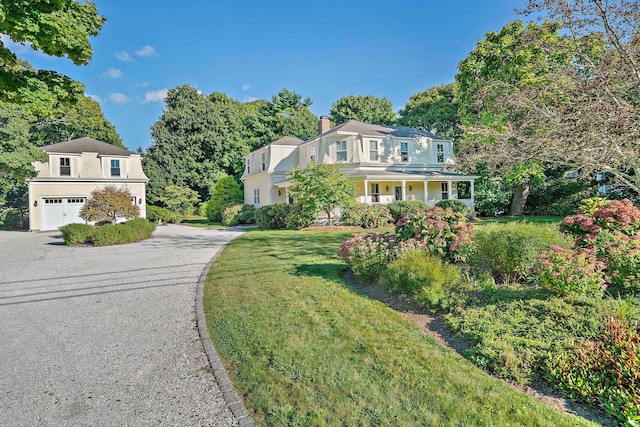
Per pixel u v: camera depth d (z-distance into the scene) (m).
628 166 6.60
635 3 5.92
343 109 37.47
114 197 16.48
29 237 17.20
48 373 3.41
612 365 2.66
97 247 12.53
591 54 6.89
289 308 4.88
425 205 18.23
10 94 7.39
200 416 2.64
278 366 3.28
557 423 2.30
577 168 7.16
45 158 20.95
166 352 3.81
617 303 3.66
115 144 36.78
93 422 2.62
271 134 34.12
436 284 4.38
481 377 2.90
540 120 7.62
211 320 4.69
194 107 32.28
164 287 6.66
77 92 8.70
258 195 25.69
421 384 2.83
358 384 2.89
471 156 9.45
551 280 4.01
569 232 5.20
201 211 31.11
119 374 3.35
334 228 15.85
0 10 6.11
